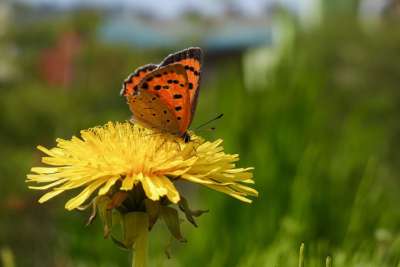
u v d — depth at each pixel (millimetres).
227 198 292
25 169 593
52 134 770
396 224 262
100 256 308
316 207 272
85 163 189
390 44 1328
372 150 322
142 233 186
